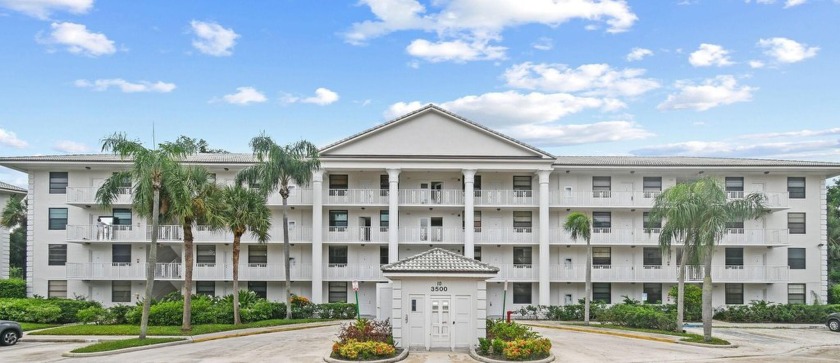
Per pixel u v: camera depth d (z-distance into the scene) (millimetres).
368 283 49719
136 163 31328
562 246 50375
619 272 48625
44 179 49719
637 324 39750
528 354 26422
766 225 50531
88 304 44031
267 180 40500
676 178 51094
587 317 41469
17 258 73812
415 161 48094
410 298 29031
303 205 48906
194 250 50031
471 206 48062
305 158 42906
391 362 25953
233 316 40062
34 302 42594
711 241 33875
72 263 48156
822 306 45875
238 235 39094
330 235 49188
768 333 39719
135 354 28703
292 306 45281
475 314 28953
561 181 51000
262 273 48406
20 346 31594
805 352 31484
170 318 38375
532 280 48969
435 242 49031
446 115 48531
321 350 29812
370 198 49344
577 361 27172
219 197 37125
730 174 50719
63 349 30375
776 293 50094
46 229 49500
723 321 46062
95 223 49625
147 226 48688
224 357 27766
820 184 50906
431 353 28078
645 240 49156
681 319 37031
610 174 50906
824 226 50656
